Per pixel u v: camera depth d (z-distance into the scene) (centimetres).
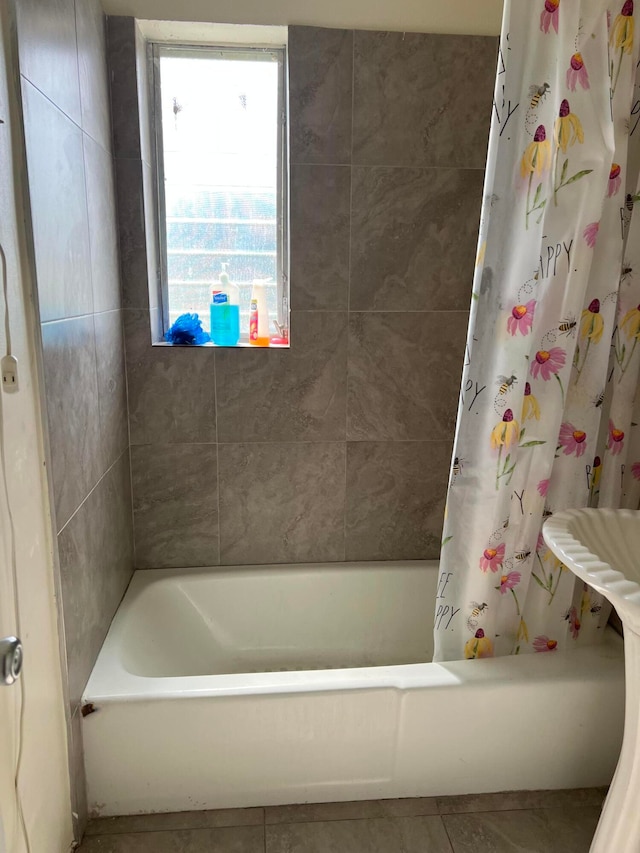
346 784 162
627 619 104
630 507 171
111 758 153
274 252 215
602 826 129
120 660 166
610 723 163
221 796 159
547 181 141
